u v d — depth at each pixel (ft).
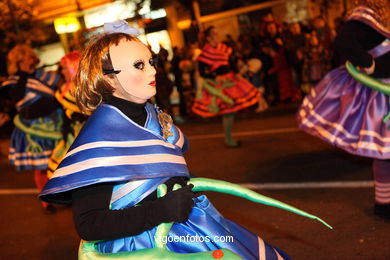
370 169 15.01
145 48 5.70
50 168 14.97
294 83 32.73
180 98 36.29
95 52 5.58
